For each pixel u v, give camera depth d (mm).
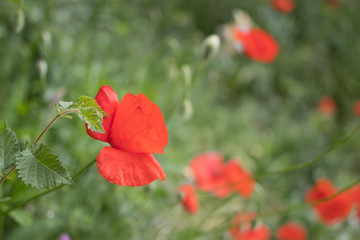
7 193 738
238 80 2098
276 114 2203
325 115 2137
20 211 771
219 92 2062
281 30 2473
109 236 945
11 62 1008
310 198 1244
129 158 637
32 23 1072
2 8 1037
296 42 2590
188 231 946
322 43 2584
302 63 2508
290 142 1922
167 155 1126
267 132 2062
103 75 908
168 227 1111
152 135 632
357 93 2480
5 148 634
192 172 1091
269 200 1604
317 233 1455
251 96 2281
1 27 998
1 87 967
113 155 633
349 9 2566
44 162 621
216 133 1694
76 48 1043
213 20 2455
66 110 620
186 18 1863
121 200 971
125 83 1104
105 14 1149
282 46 2449
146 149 637
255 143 1797
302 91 2268
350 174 1816
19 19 777
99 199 930
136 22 1564
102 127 620
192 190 1002
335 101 2496
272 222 1479
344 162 1976
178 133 1357
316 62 2539
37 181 618
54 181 620
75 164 877
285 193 1682
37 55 891
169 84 1316
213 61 1730
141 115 632
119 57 1349
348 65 2531
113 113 641
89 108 616
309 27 2586
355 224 1387
